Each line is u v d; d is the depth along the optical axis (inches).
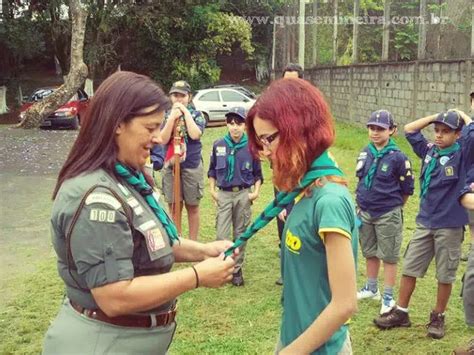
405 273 164.1
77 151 83.7
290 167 77.7
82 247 78.9
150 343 86.4
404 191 172.9
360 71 639.1
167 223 87.6
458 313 177.5
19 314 178.2
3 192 348.2
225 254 88.0
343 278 77.4
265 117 78.1
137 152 83.6
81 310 84.7
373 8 637.3
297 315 83.3
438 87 469.7
